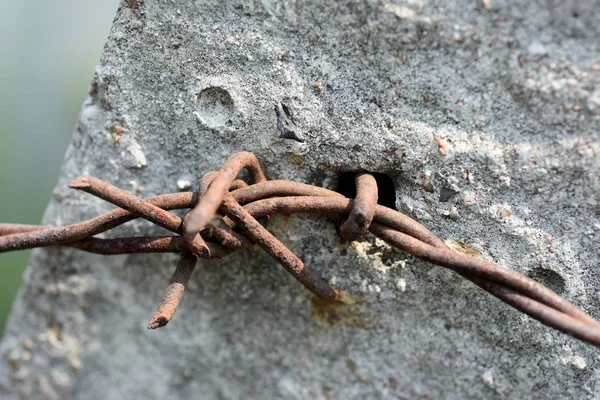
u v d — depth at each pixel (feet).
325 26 0.59
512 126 0.58
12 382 0.71
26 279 0.68
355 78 0.59
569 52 0.57
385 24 0.58
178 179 0.63
